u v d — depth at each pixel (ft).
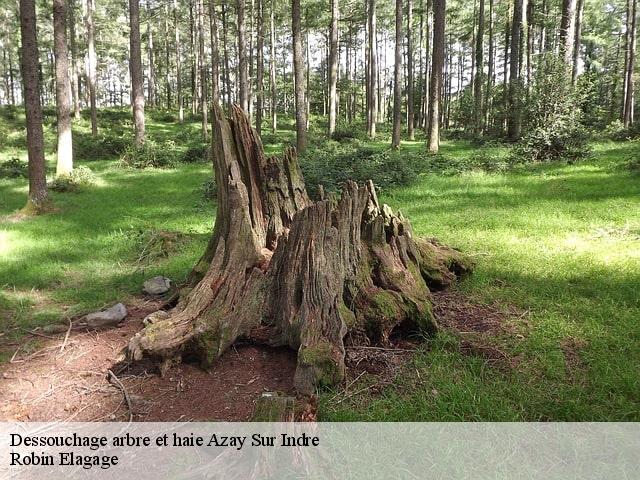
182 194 45.65
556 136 50.24
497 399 11.48
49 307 19.01
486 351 13.76
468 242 24.52
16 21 154.81
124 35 164.66
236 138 16.67
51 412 11.87
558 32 69.26
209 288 14.15
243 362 13.33
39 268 23.57
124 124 130.00
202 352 13.05
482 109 106.83
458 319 16.03
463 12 140.46
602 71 142.72
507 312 16.40
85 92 179.52
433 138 65.98
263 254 15.96
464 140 97.09
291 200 17.34
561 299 17.11
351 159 48.75
